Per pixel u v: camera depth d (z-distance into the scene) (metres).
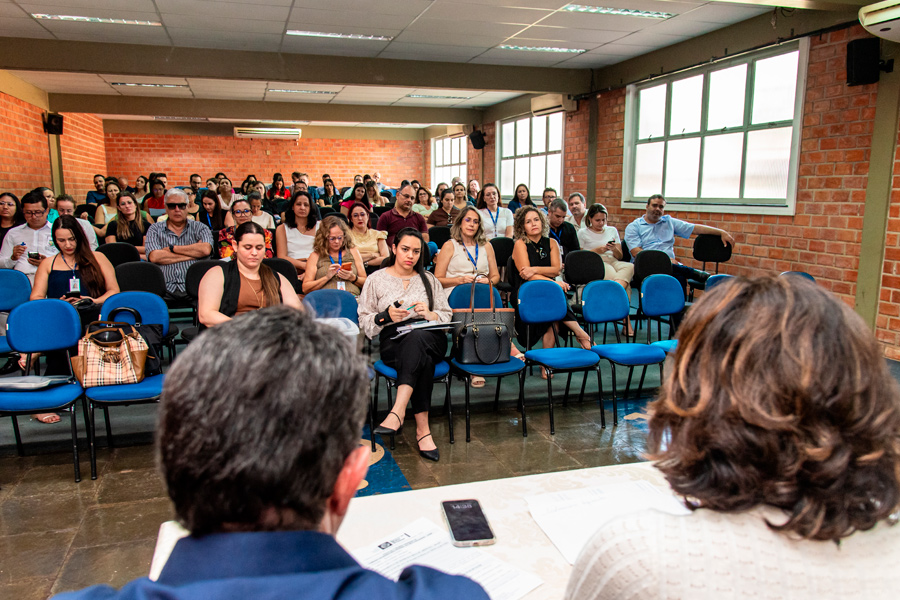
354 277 4.21
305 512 0.51
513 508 1.31
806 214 5.58
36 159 9.64
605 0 5.52
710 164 6.86
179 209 5.16
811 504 0.54
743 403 0.56
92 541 2.40
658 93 7.64
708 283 4.38
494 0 5.49
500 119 12.12
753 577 0.54
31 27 6.28
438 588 0.51
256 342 0.52
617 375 4.48
